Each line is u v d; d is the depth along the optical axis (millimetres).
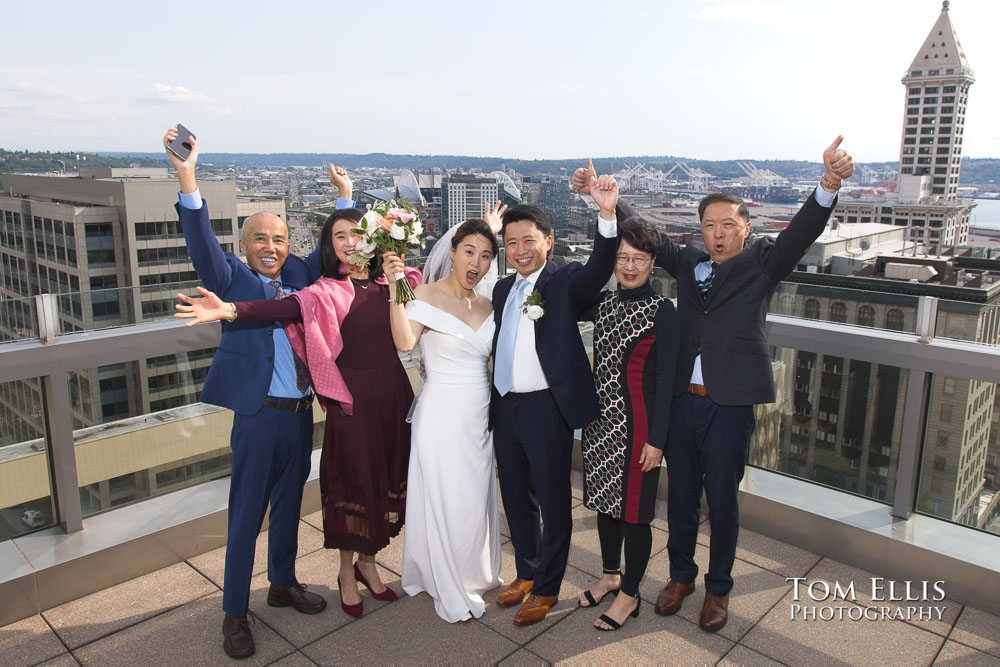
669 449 2418
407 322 2342
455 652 2264
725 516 2340
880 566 2738
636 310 2297
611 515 2402
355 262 2285
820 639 2334
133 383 2818
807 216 2109
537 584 2459
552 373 2334
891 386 2789
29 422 2557
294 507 2455
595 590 2580
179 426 3010
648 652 2268
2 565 2461
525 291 2418
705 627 2379
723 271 2322
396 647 2293
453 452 2428
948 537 2674
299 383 2344
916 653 2260
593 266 2273
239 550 2258
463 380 2449
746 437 2326
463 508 2447
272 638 2342
